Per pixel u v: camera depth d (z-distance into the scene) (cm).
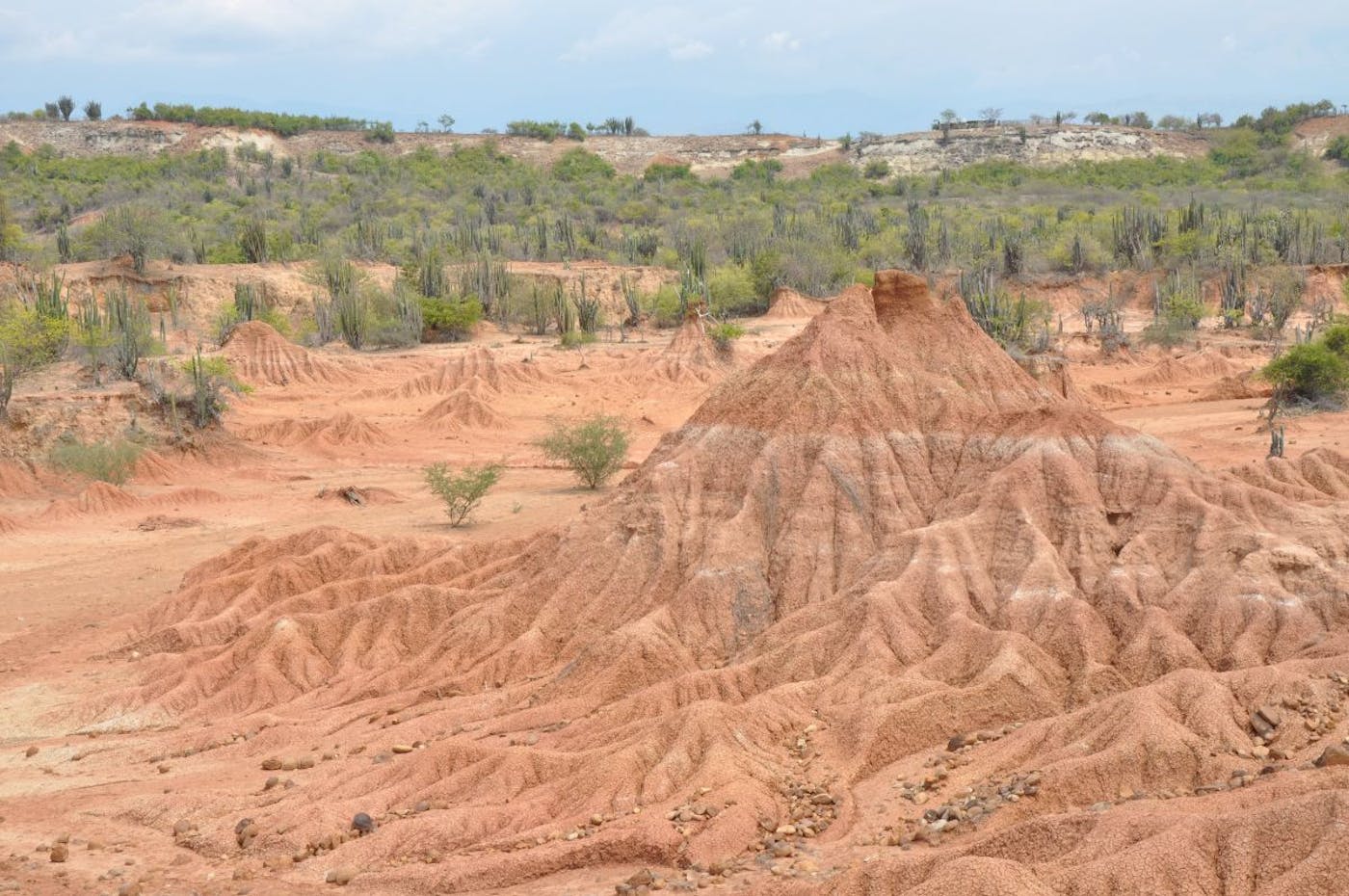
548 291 11581
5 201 13000
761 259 12381
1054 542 2620
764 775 2025
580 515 3080
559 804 2027
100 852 2058
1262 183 19050
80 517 5041
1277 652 2209
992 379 3155
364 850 1933
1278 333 9506
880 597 2472
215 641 3281
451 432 7169
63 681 3088
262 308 11238
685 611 2688
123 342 7006
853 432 2923
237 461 6178
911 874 1565
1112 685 2188
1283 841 1433
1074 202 18025
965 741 2073
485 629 2891
